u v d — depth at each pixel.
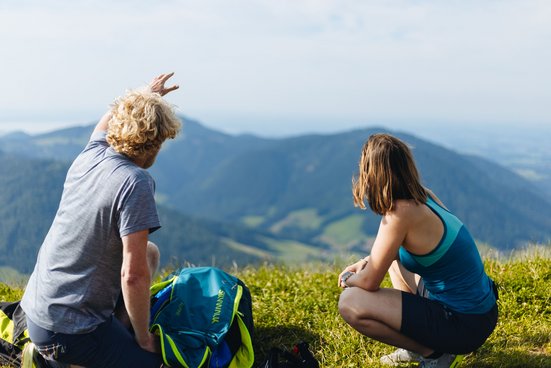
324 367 4.22
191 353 3.75
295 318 4.97
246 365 3.91
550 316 4.88
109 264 3.30
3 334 3.77
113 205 3.21
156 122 3.32
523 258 6.43
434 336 3.53
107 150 3.43
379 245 3.49
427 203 3.43
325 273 6.49
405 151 3.40
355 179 3.56
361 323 3.65
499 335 4.55
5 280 6.20
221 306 4.03
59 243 3.31
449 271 3.46
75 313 3.26
